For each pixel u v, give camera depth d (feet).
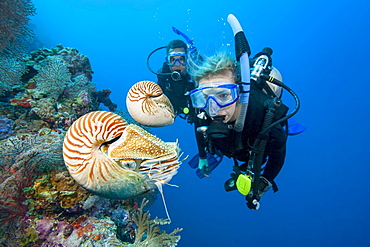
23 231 8.07
